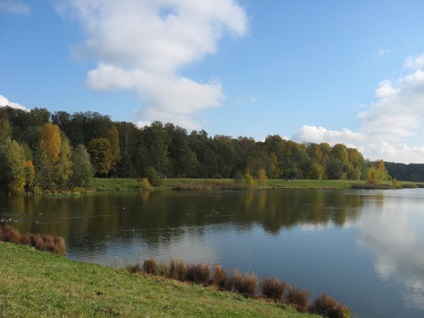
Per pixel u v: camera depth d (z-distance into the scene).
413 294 25.09
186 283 22.38
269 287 22.53
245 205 70.94
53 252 29.70
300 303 21.47
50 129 83.38
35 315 10.47
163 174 127.69
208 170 140.88
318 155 177.88
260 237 41.66
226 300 19.58
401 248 37.91
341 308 20.48
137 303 14.87
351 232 46.03
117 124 135.75
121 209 60.50
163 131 134.25
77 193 85.00
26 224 45.00
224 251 34.97
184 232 43.09
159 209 61.75
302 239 41.31
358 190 132.50
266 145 169.50
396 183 163.00
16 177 73.75
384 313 22.00
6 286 13.20
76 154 90.25
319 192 113.25
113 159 115.50
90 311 11.99
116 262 29.89
